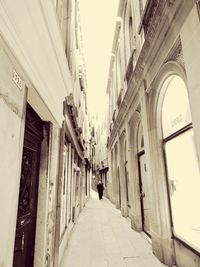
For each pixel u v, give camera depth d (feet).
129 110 22.52
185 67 8.83
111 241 16.52
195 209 10.01
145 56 14.39
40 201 8.34
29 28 5.13
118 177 36.24
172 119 12.47
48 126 9.36
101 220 25.29
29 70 5.42
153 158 13.89
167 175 13.03
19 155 4.78
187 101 10.73
